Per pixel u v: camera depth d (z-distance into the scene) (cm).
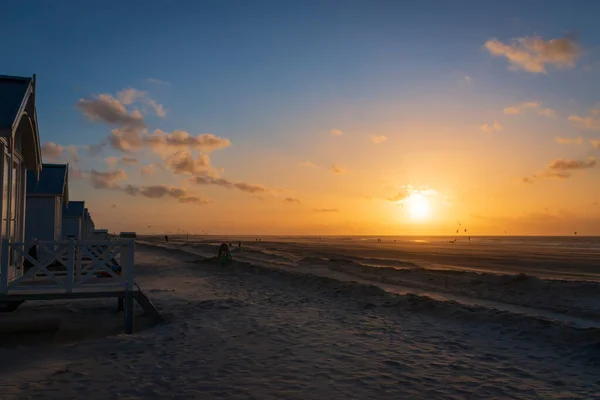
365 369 651
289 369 649
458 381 600
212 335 873
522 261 3603
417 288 1664
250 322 1001
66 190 2205
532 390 568
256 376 616
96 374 623
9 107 896
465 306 1111
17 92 957
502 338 855
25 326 962
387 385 580
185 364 675
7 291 898
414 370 648
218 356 721
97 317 1070
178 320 1022
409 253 4859
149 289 1548
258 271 2159
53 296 910
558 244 9531
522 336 861
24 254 913
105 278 1131
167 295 1411
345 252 4997
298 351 754
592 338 785
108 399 526
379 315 1097
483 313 1029
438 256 4281
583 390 570
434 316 1072
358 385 580
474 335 881
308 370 645
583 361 700
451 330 927
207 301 1270
